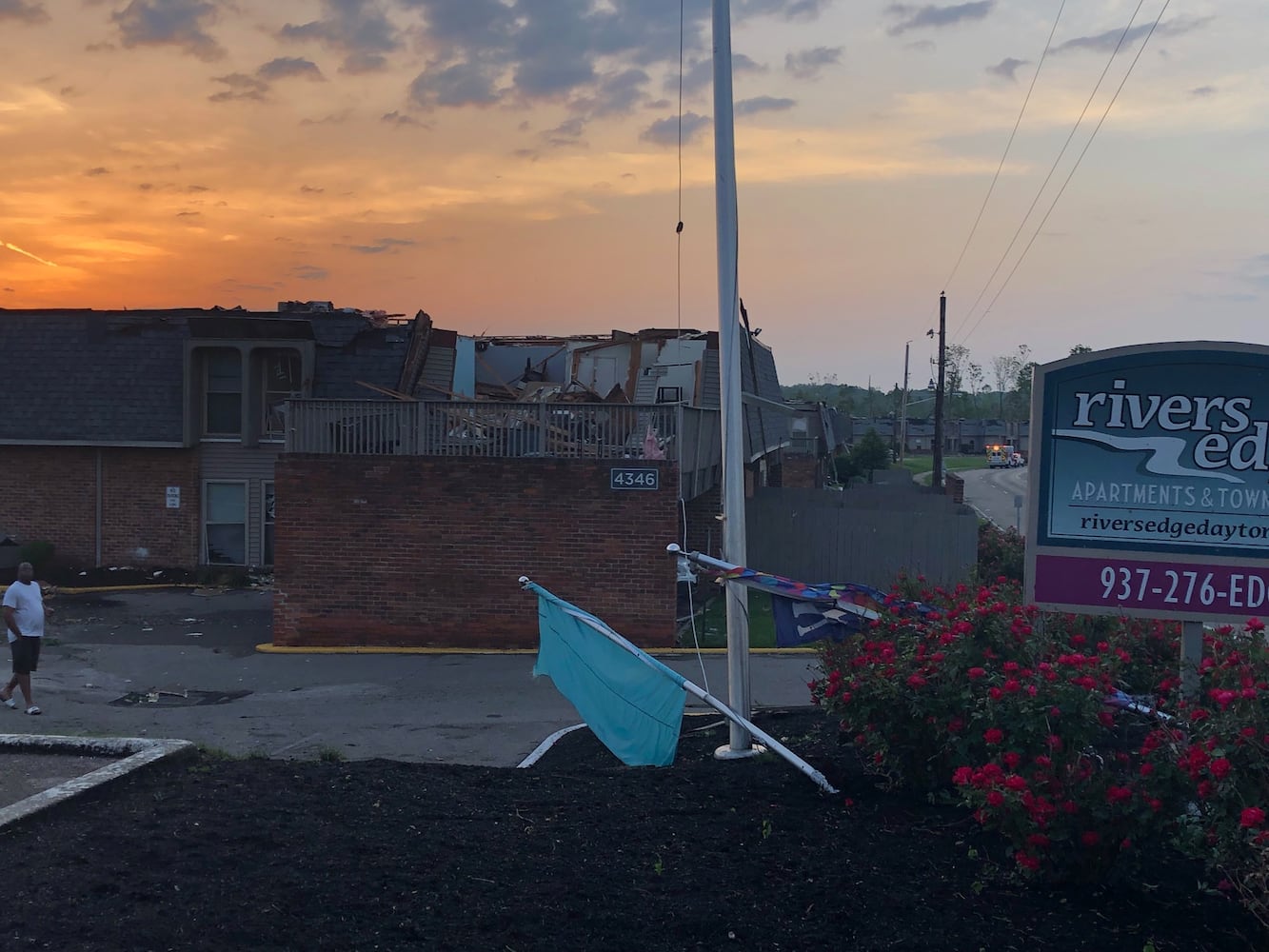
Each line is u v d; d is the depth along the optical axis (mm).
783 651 18281
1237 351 7664
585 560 18547
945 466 93000
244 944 4738
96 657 17922
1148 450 7820
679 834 6496
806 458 45969
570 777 8523
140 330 26500
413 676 16672
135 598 24016
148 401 26094
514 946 4828
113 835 6172
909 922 5125
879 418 123062
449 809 7035
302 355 25312
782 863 5945
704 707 13484
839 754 8781
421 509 18781
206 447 26297
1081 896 5410
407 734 12891
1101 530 7891
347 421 19016
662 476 18406
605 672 8766
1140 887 5508
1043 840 5180
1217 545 7730
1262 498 7676
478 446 18953
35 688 15461
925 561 24500
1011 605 7164
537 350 34062
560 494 18578
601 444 18875
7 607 13656
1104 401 7879
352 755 11648
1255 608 7672
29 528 26406
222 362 26328
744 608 9523
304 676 16703
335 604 18906
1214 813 4715
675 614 18469
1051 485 7980
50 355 26547
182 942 4738
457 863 5828
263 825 6410
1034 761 5488
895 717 6867
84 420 26000
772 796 7449
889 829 6555
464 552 18734
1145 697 7055
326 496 18891
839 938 4980
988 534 27562
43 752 8594
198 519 26375
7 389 26266
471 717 13914
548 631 8906
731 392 9758
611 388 30281
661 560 18406
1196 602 7766
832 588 8641
